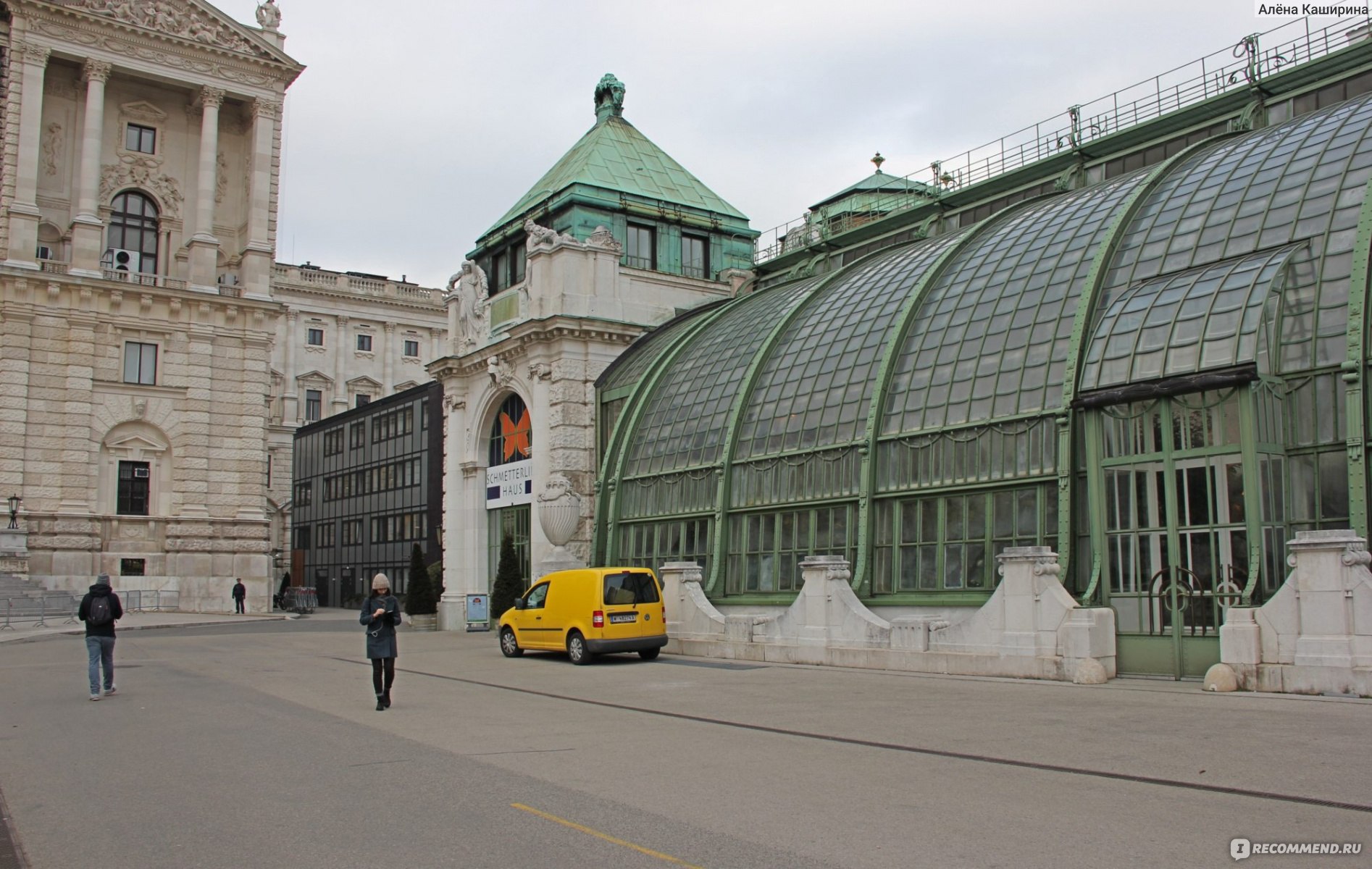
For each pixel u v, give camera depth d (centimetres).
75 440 5662
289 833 891
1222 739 1227
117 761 1258
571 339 4206
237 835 888
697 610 2814
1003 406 2491
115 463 5822
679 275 4625
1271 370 1944
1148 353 2098
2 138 5791
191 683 2195
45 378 5634
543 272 4356
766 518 3123
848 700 1733
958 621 2114
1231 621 1692
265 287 6384
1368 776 1006
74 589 5553
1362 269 1917
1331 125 2373
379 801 1006
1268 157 2406
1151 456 2045
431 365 5019
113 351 5853
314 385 10188
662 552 3559
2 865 809
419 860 802
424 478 6962
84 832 910
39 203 5931
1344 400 1888
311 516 8644
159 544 5878
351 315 10506
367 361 10581
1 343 5531
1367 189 2016
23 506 5506
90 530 5650
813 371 3183
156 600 5753
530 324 4241
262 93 6512
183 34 6234
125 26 6022
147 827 923
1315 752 1130
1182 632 1905
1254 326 1955
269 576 6194
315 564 8488
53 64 6025
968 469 2534
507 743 1344
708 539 3350
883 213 4394
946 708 1592
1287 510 1919
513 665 2622
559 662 2688
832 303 3422
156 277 6112
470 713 1666
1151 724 1362
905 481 2688
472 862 790
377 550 7531
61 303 5709
